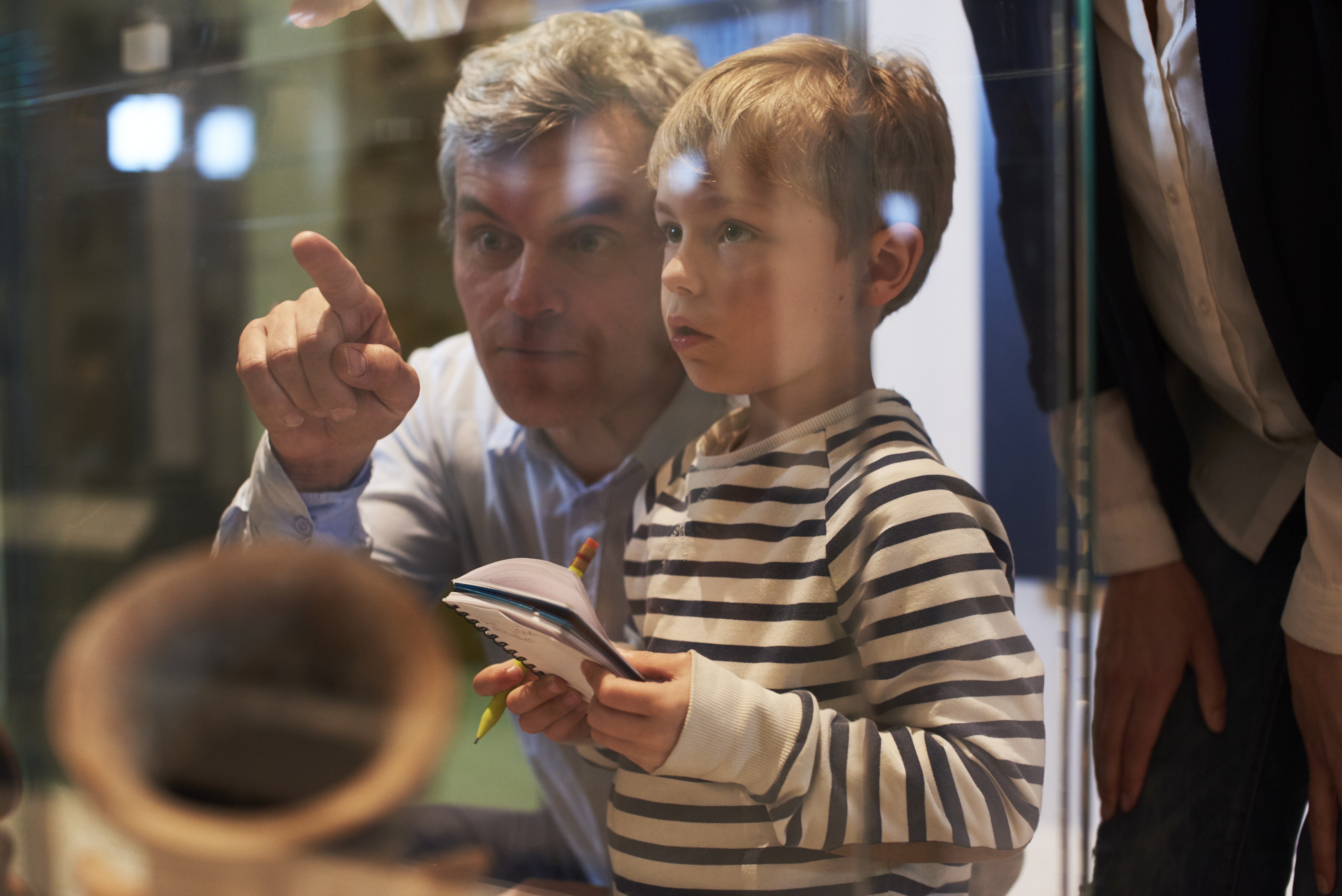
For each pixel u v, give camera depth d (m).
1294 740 0.91
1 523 0.60
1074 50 0.64
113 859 0.47
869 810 0.60
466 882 0.53
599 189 0.71
